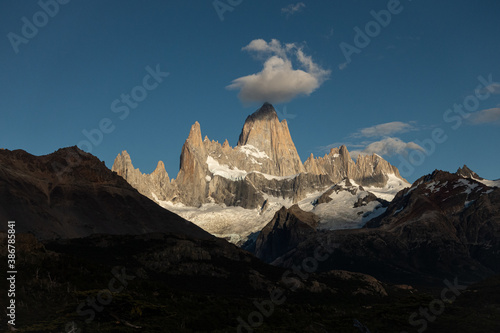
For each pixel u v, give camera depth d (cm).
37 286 11519
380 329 13850
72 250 18175
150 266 17488
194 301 13375
